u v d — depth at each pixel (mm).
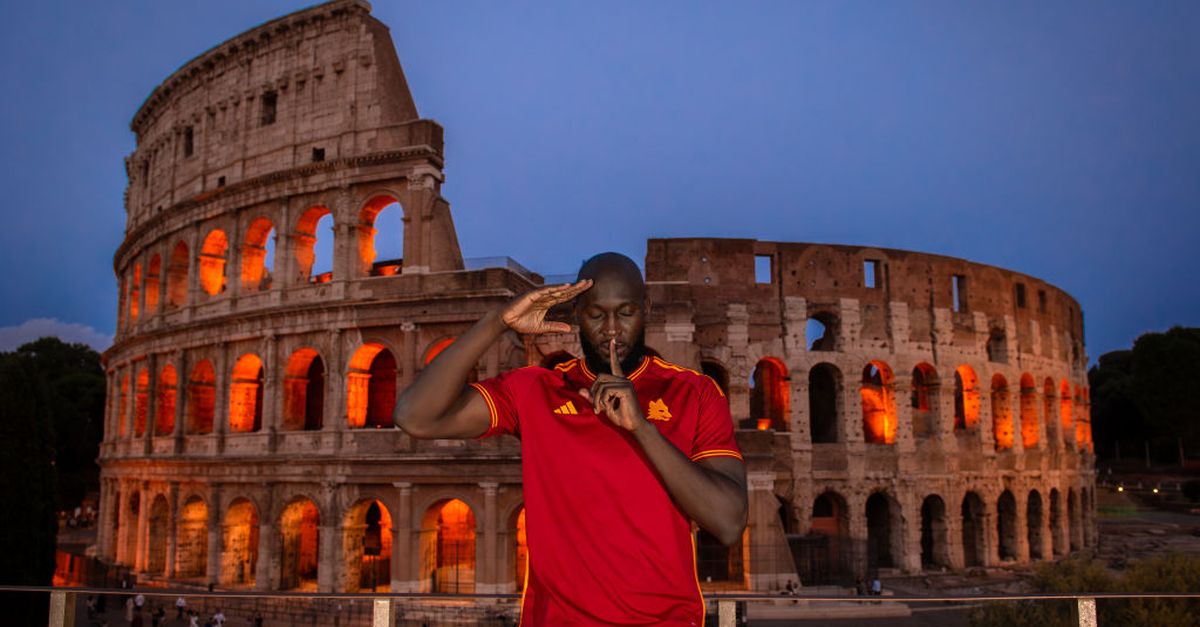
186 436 61969
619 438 5613
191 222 65312
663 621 5238
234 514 58969
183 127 69312
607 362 6102
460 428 5852
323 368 62250
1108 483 135375
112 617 53875
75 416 116062
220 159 64875
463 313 52969
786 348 67062
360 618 51531
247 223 62219
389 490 53125
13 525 44062
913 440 68688
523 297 5770
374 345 55938
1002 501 76312
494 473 50906
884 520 71500
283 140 61125
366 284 55969
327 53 60375
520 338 56469
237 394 60594
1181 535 97438
